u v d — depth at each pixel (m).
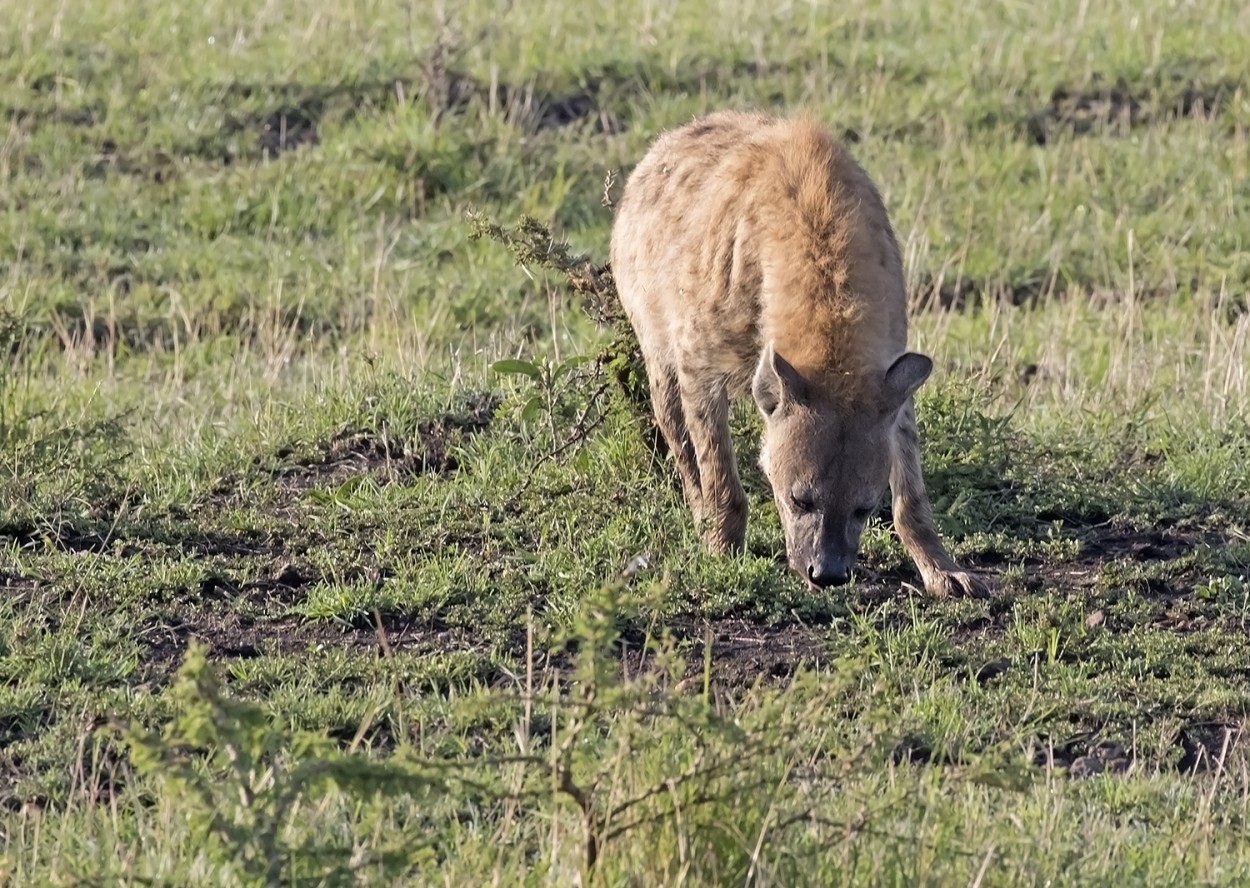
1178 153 41.31
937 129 42.75
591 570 20.72
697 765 13.38
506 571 20.83
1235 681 18.67
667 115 42.53
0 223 37.34
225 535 22.16
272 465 24.81
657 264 22.11
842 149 20.88
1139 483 23.97
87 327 33.19
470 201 39.59
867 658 18.33
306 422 26.12
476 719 16.91
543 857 13.30
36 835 13.77
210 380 30.45
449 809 14.79
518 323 33.44
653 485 23.56
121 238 37.69
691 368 21.36
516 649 19.09
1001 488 23.83
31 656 18.03
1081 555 22.20
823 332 19.14
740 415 24.30
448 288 35.12
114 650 18.64
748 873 12.65
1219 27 47.75
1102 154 41.44
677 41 46.06
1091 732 17.53
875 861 13.45
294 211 38.91
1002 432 24.73
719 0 49.19
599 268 25.62
